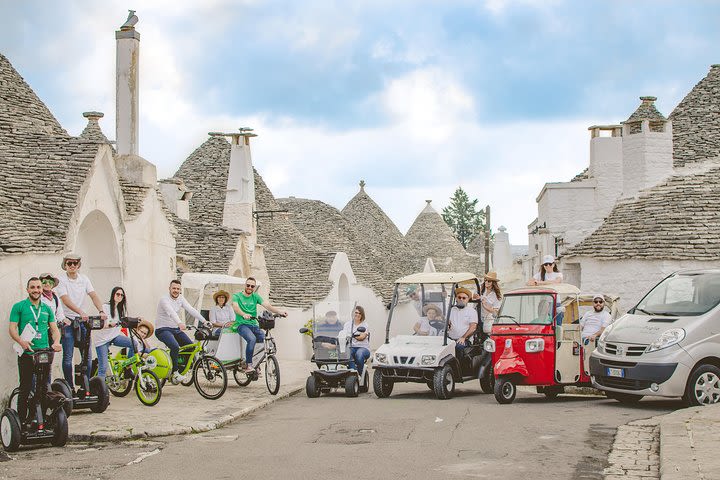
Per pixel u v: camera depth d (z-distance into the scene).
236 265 26.27
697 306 14.16
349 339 17.19
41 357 10.74
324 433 11.70
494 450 10.18
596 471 9.03
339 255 34.03
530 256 33.31
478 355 17.30
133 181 19.20
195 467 9.52
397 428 11.95
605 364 13.93
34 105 19.02
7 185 14.90
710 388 13.40
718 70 29.47
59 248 14.09
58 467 9.61
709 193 23.66
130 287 18.05
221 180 33.00
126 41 20.03
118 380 14.83
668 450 9.30
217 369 15.43
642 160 24.75
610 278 22.73
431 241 62.34
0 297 12.55
